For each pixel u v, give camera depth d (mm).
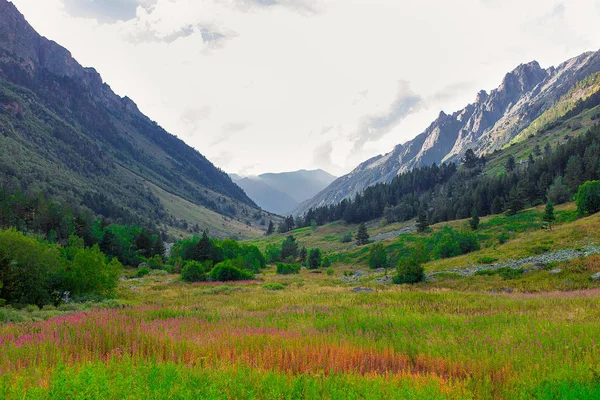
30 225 106375
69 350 10062
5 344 10180
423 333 13203
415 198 164000
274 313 19516
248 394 6805
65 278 27953
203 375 7680
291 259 101688
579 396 6703
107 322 13945
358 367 9336
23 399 6137
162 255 109625
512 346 10391
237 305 24484
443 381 7977
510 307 19203
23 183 176625
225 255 81750
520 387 7551
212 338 11430
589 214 62406
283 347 10484
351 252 91375
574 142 125375
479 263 44656
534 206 100438
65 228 107438
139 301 27875
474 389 7660
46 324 14406
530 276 32969
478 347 10758
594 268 30500
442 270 45438
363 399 6848
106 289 30188
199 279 53000
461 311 19250
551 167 120375
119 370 7812
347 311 19344
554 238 45250
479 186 124000
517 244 48469
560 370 8102
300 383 7457
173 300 28594
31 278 24500
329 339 11758
